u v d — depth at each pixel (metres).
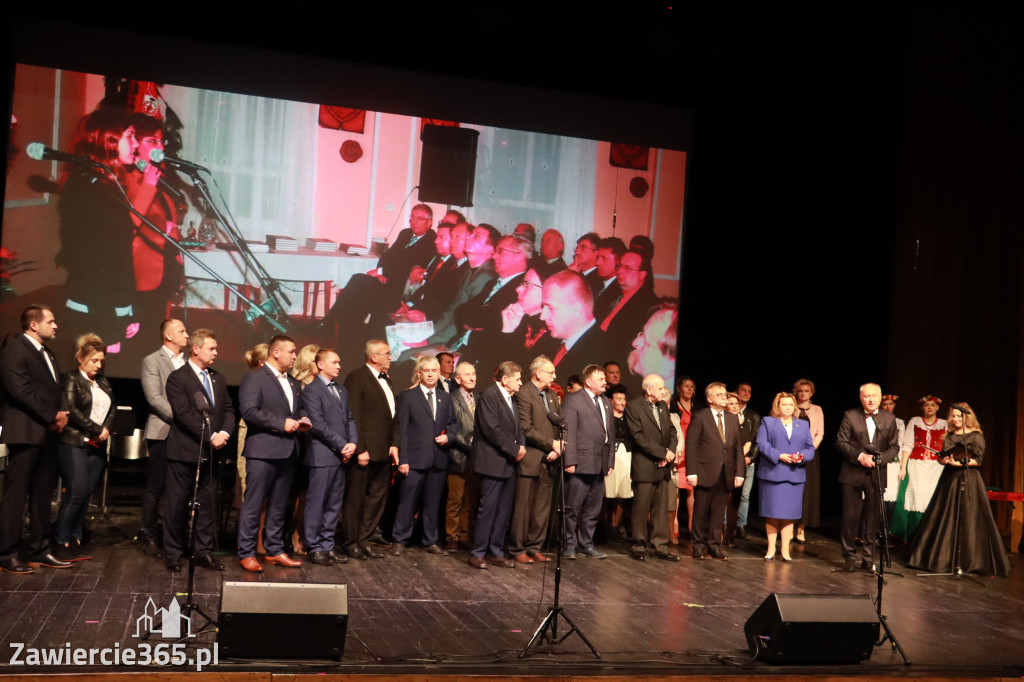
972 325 9.26
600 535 7.65
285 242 8.15
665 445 6.89
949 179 9.37
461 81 8.60
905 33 9.16
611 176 9.01
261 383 5.57
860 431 6.91
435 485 6.59
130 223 7.79
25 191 7.56
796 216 9.92
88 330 7.67
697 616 5.19
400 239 8.41
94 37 7.73
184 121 7.93
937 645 4.89
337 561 5.99
